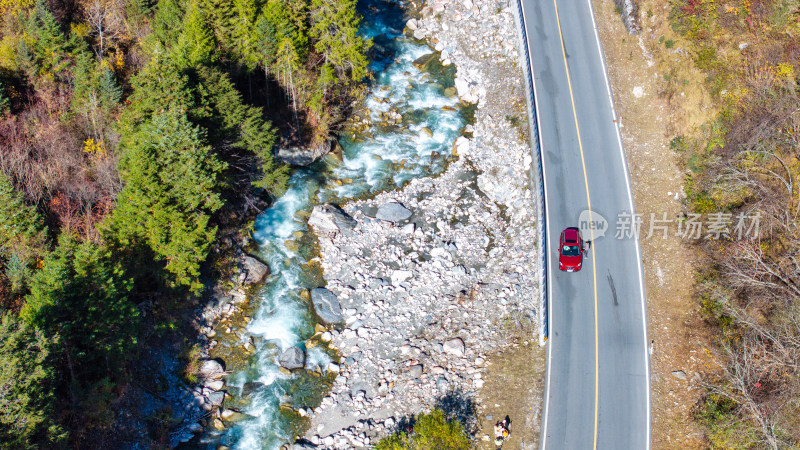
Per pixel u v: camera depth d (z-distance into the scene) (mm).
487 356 40031
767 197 41531
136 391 37719
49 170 43594
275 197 51656
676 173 48750
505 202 50656
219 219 46594
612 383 38000
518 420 36594
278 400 39312
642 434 35750
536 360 39469
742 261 40594
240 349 42062
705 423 35250
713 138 47781
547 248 45125
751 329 37406
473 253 47281
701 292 41875
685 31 52438
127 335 35438
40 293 31984
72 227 41000
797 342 33719
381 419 37688
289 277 46312
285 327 43344
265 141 46688
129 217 38250
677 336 40438
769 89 45750
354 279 45969
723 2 52031
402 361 40688
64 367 33500
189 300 42844
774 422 32031
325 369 40969
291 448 36750
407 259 47062
